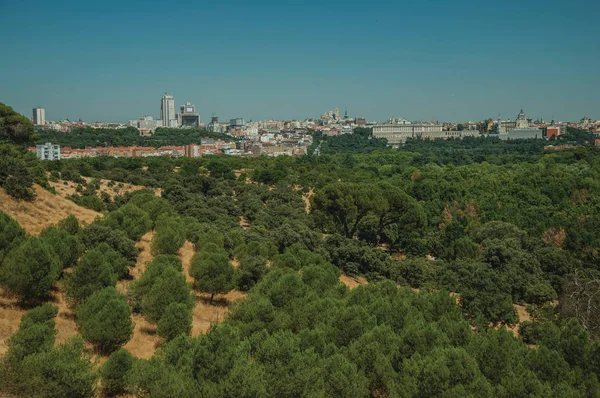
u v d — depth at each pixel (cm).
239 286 4216
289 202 9625
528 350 2694
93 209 6388
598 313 3931
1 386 1938
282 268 4291
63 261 3409
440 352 2386
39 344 2169
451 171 13288
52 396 1941
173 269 3300
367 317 2955
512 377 2327
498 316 4034
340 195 6719
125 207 5088
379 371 2397
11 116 7031
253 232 5709
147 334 3102
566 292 4688
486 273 4469
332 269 4594
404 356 2561
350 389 2189
